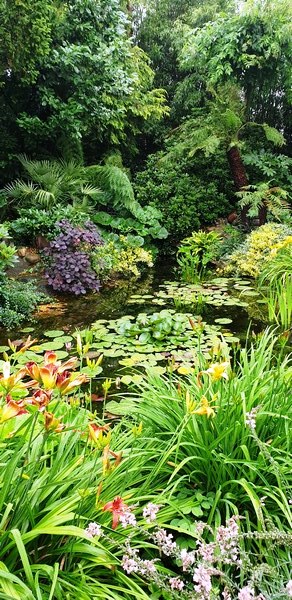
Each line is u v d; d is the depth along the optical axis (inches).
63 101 290.7
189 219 302.7
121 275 241.1
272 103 328.2
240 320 159.9
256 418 58.9
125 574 46.3
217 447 58.6
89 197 298.4
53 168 277.6
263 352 77.5
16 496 43.2
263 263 206.2
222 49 262.7
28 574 34.9
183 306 179.8
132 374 113.7
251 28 259.3
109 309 178.9
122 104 315.6
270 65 263.9
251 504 56.1
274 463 47.9
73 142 294.2
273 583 38.2
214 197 315.3
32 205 251.0
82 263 206.2
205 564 36.4
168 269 264.8
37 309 177.6
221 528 38.2
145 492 53.9
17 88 271.6
